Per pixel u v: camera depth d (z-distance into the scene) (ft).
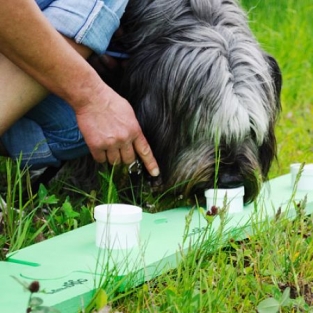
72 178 15.85
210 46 14.21
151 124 14.40
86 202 15.28
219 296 10.24
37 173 15.71
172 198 14.57
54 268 10.89
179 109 14.11
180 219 13.24
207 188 13.98
